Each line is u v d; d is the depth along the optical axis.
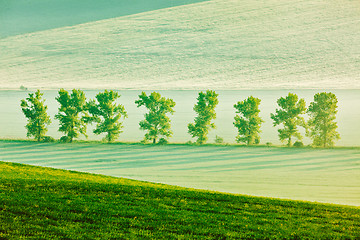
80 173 44.12
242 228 22.70
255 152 90.19
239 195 32.88
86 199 26.11
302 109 100.81
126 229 21.34
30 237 19.36
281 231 22.45
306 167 74.75
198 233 21.52
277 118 102.94
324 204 31.16
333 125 97.69
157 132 104.44
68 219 22.19
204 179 64.38
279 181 63.16
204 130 103.69
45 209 23.31
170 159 82.88
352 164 77.19
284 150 92.38
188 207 26.09
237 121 103.62
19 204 23.72
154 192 29.52
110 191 28.84
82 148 95.62
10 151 91.75
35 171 40.66
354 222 25.05
